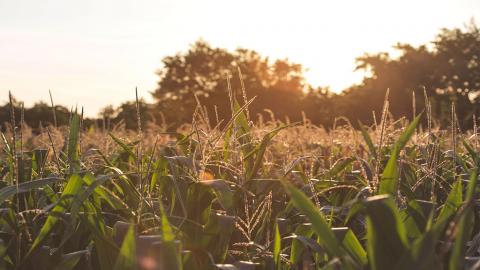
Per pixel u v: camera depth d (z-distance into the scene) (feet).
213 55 261.24
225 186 8.90
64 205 9.50
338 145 22.75
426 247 5.69
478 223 11.97
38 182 9.38
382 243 6.53
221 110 214.90
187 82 257.55
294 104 219.82
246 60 254.06
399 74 206.08
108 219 11.80
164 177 10.51
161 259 6.68
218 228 9.12
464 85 208.44
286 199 14.06
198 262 8.84
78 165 11.61
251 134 13.14
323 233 6.54
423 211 8.93
